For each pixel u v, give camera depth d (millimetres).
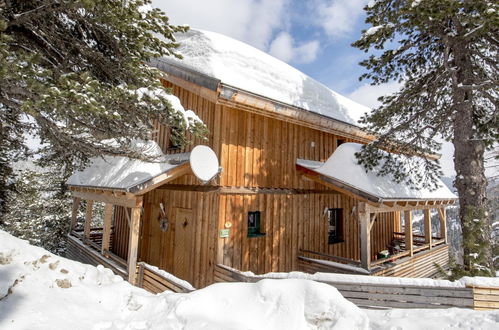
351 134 11156
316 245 10180
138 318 3893
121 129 5734
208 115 8148
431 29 7750
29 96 4133
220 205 7566
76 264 5070
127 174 7754
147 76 5332
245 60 8812
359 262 8078
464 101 7668
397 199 8055
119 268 7773
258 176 8516
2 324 3111
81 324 3500
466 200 7547
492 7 5520
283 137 9445
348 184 8195
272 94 8336
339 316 3496
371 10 7801
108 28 5039
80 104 3742
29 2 4613
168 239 9148
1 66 3305
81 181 9680
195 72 7547
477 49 7992
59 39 5066
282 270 8953
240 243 7957
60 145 5754
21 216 18188
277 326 3410
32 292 3852
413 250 10305
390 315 4195
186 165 7512
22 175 17594
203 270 7707
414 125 8977
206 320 3516
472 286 4938
